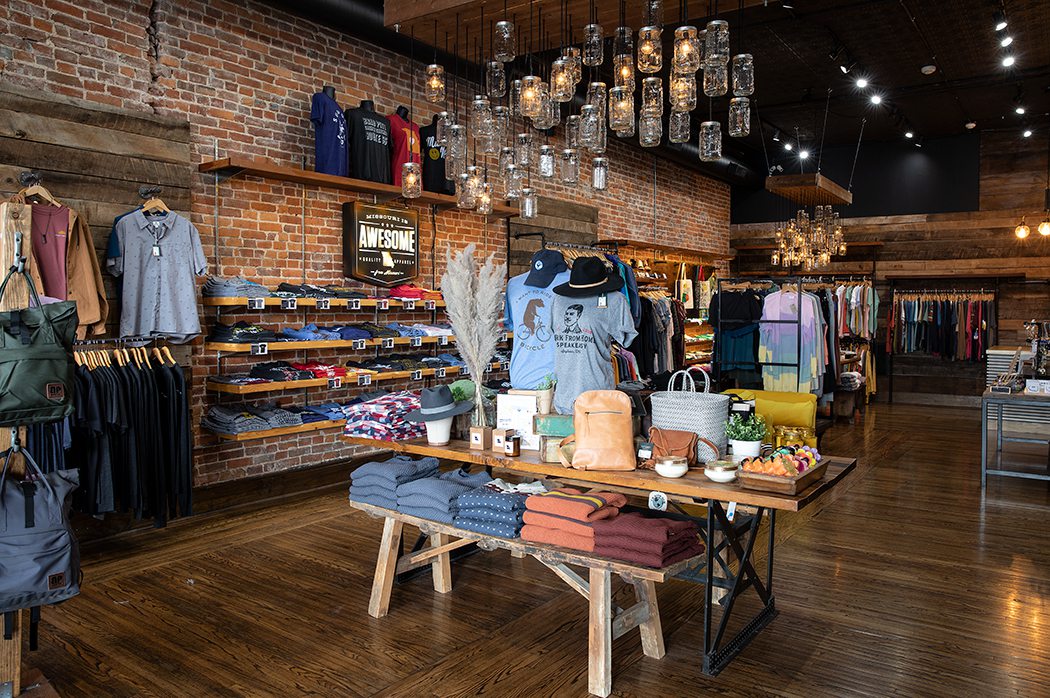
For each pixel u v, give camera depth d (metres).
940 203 12.52
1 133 4.55
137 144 5.20
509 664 3.17
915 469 7.33
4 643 2.78
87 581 4.18
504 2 4.16
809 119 11.24
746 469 2.91
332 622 3.61
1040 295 11.85
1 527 2.64
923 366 12.74
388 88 7.14
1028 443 8.83
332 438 6.71
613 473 3.16
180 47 5.55
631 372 6.22
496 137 5.08
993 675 3.08
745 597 3.94
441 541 3.97
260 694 2.92
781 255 11.79
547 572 4.34
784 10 7.18
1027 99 10.09
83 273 4.69
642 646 3.30
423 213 7.45
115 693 2.94
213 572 4.33
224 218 5.84
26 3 4.73
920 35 7.84
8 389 2.67
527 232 8.80
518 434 3.63
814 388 7.33
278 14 6.20
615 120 4.32
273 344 5.73
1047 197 10.72
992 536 5.08
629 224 11.16
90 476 4.44
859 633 3.49
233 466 5.91
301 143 6.39
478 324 3.88
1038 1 6.94
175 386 4.93
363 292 6.58
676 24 7.48
